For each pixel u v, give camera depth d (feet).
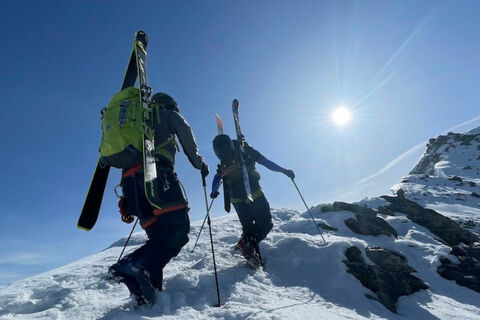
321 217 27.76
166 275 14.21
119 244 25.31
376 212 30.50
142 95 10.05
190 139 10.39
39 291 13.19
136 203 9.72
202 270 13.87
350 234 24.30
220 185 16.44
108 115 9.80
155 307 9.72
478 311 15.28
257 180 16.06
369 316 11.86
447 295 17.19
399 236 26.09
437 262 20.29
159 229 10.00
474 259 21.62
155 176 9.36
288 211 31.73
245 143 17.02
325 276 14.42
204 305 10.61
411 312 13.93
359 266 15.34
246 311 9.32
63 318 10.06
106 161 9.82
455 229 27.30
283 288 13.12
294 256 15.90
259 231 15.19
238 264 14.87
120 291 12.79
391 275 16.16
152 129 9.84
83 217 10.57
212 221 30.27
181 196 10.28
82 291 12.61
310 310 10.30
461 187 70.44
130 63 11.73
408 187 68.90
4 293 13.24
